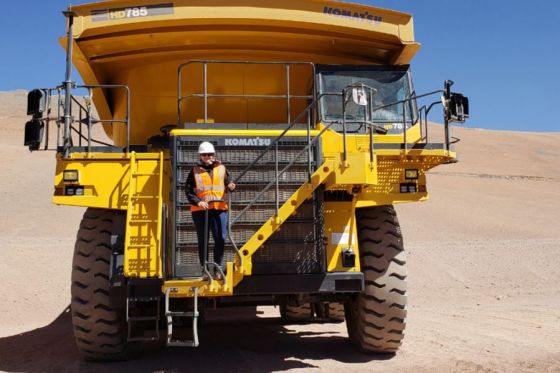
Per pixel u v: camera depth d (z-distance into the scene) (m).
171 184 6.36
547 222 32.97
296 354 7.24
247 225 6.29
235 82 7.79
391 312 6.70
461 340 8.23
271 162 6.39
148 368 6.50
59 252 17.86
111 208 6.32
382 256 6.79
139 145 7.38
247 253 5.87
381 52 8.05
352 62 8.17
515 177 50.62
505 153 63.69
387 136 7.00
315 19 7.35
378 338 6.81
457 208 34.88
